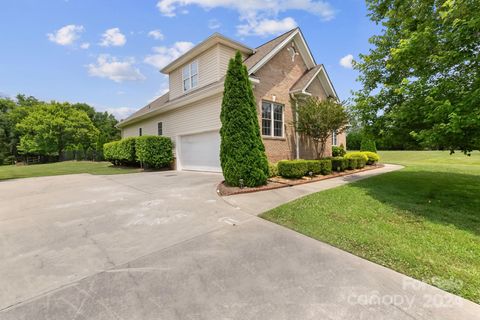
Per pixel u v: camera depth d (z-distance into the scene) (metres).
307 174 9.68
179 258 3.01
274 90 11.28
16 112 36.97
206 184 8.53
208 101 11.40
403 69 6.78
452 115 4.40
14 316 2.00
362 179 9.14
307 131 11.25
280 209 5.10
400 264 2.73
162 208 5.45
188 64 13.16
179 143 13.77
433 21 6.01
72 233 3.99
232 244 3.41
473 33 4.68
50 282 2.53
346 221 4.28
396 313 1.93
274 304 2.08
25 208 5.71
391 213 4.68
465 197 5.84
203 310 2.03
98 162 26.38
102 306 2.11
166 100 16.20
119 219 4.71
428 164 14.62
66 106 34.06
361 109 7.99
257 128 8.12
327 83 14.23
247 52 12.19
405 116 5.80
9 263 2.97
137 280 2.53
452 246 3.16
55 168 18.23
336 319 1.88
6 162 36.16
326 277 2.50
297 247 3.27
